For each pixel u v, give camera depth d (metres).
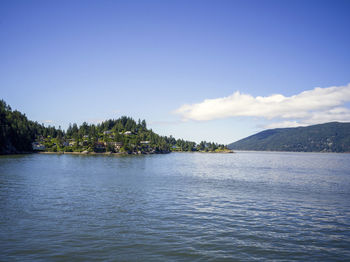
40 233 23.38
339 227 27.36
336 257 19.84
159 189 50.12
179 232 24.62
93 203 35.88
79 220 27.62
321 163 178.25
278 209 35.12
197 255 19.55
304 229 26.45
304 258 19.55
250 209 34.78
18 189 46.22
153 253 19.67
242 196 44.44
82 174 73.88
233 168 117.44
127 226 26.02
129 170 91.06
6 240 21.53
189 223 27.61
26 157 168.75
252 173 91.88
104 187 50.62
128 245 21.11
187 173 87.31
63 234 23.25
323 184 62.34
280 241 22.92
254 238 23.50
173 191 48.09
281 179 72.88
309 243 22.59
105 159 167.25
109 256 18.94
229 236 23.88
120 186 52.53
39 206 33.44
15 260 17.92
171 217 29.81
